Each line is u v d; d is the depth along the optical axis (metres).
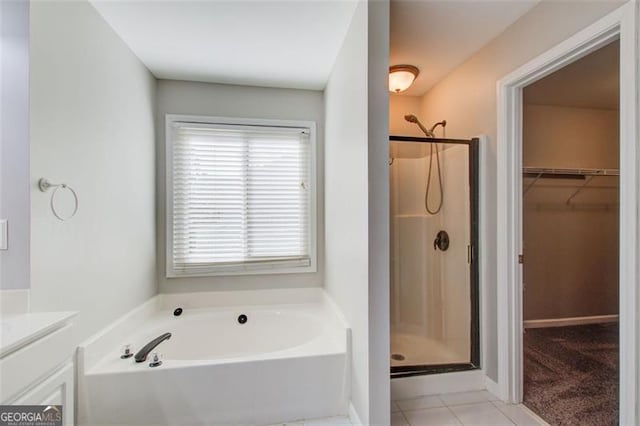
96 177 1.54
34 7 1.18
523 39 1.63
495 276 1.87
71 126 1.37
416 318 2.20
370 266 1.42
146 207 2.14
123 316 1.81
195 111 2.39
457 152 2.15
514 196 1.77
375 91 1.42
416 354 2.15
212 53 1.99
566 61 1.46
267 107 2.49
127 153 1.87
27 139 1.16
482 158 1.95
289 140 2.53
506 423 1.61
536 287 3.09
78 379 1.42
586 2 1.30
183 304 2.38
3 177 1.15
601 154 3.15
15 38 1.16
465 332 2.07
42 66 1.21
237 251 2.46
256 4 1.52
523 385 1.96
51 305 1.26
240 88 2.46
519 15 1.63
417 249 2.22
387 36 1.43
